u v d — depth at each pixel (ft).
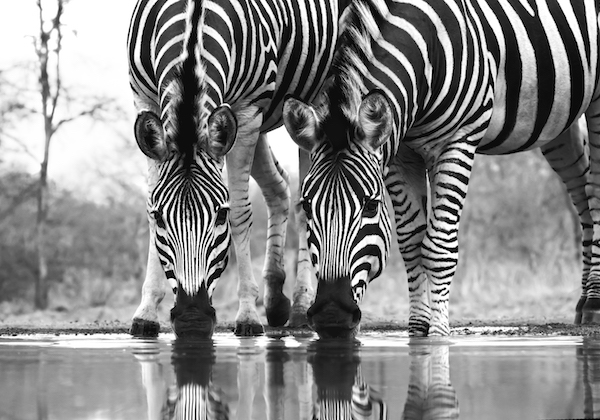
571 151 44.65
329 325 25.48
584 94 37.73
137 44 33.14
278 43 35.14
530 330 35.91
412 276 35.09
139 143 28.19
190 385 14.62
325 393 13.75
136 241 139.03
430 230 32.71
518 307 74.74
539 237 103.35
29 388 14.11
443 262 32.42
